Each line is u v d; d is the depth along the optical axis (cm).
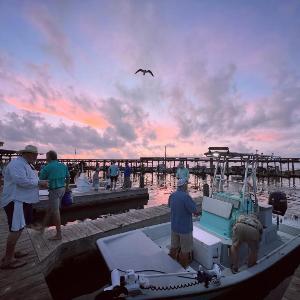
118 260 448
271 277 503
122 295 336
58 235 607
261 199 1830
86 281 609
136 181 3366
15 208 399
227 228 567
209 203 620
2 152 2195
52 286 554
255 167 620
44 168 575
